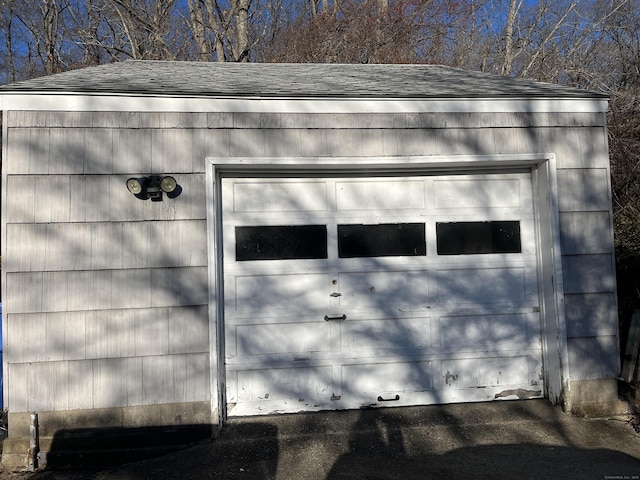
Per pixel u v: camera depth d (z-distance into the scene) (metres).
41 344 4.46
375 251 5.25
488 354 5.29
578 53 14.09
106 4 16.36
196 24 15.59
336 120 4.99
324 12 16.70
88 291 4.54
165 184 4.59
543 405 5.16
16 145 4.52
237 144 4.83
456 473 4.09
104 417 4.50
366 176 5.28
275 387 5.02
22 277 4.46
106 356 4.54
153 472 4.24
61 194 4.55
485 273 5.36
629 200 8.69
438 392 5.21
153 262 4.64
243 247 5.08
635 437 4.67
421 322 5.25
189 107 4.78
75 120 4.62
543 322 5.30
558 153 5.21
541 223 5.30
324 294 5.15
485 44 16.70
